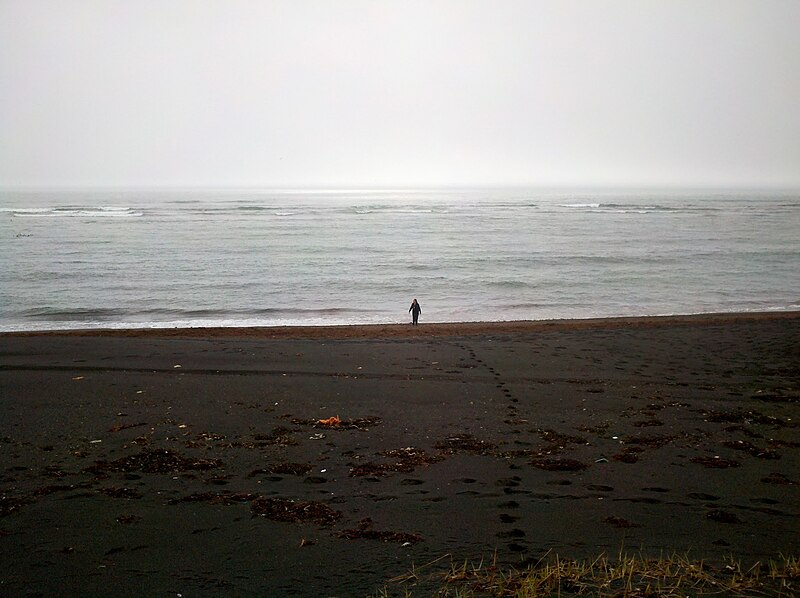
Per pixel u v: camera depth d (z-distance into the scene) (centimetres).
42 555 582
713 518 652
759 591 471
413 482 770
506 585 497
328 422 1033
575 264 4506
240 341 1858
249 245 5734
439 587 503
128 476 796
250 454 881
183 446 916
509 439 948
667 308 2916
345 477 789
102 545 602
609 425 1019
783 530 620
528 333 2022
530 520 650
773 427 1005
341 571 542
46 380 1347
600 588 481
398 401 1175
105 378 1368
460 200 16875
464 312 2811
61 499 721
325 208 12231
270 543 602
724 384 1307
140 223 8194
